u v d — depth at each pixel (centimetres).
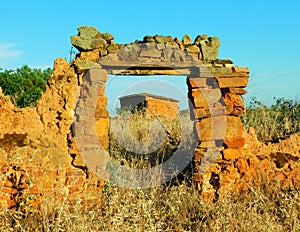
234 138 734
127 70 704
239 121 742
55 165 648
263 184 736
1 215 584
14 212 580
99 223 571
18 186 625
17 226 545
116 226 543
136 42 705
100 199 662
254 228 591
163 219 614
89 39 678
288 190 746
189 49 714
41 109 672
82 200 654
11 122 650
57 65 688
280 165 764
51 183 642
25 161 631
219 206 647
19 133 648
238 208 638
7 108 651
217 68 724
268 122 1034
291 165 768
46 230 543
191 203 662
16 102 1302
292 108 1114
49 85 680
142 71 711
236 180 727
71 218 574
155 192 694
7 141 634
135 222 567
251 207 649
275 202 704
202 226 608
